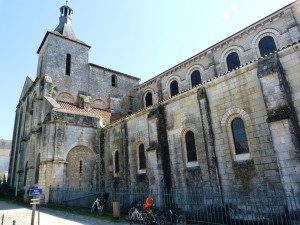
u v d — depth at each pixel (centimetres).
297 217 974
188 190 1515
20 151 3078
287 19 1931
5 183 3634
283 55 1202
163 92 2941
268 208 1137
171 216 1294
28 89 3244
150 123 1773
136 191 1897
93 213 1648
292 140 1035
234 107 1362
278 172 1138
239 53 2228
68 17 3612
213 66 2384
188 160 1577
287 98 1099
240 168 1285
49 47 3048
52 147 2264
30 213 1680
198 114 1545
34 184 2461
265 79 1183
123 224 1274
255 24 2120
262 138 1222
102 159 2464
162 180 1611
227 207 1288
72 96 3017
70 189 2130
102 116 2925
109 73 3503
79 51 3319
